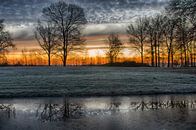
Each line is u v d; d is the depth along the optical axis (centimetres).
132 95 1802
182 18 2814
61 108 1335
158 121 1035
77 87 2058
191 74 3331
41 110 1284
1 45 6125
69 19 6303
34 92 1834
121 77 2828
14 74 3497
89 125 990
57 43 6353
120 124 999
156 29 6781
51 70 4375
